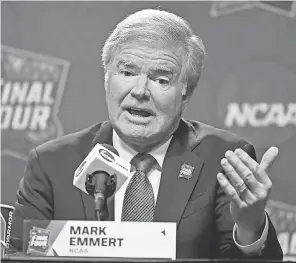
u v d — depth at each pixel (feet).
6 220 17.16
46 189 20.39
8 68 39.01
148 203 19.26
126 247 15.49
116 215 18.97
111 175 15.97
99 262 14.06
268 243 17.07
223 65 37.68
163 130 19.83
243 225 16.56
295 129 36.78
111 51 20.08
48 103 38.65
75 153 20.98
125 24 19.85
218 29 37.88
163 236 15.44
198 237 19.12
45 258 14.33
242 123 37.24
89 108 38.42
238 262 13.87
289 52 37.29
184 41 20.12
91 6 38.83
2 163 38.68
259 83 37.29
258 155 36.94
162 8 38.47
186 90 20.72
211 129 22.04
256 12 37.68
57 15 38.99
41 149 21.40
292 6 37.37
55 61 38.81
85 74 38.60
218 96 37.50
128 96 19.51
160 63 19.48
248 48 37.58
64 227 15.71
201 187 19.86
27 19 39.17
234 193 15.99
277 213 36.42
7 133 38.75
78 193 20.04
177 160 20.34
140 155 20.42
